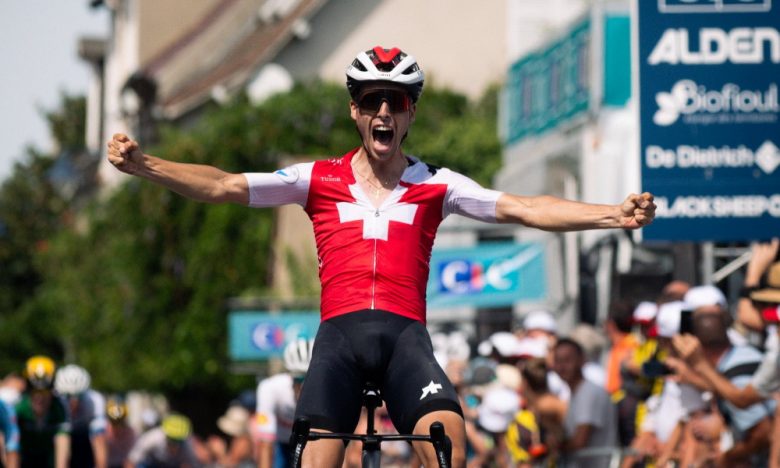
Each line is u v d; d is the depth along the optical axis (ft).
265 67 199.11
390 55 41.86
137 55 279.69
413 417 39.99
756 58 75.00
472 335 111.24
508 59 198.80
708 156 74.84
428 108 186.91
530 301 101.55
